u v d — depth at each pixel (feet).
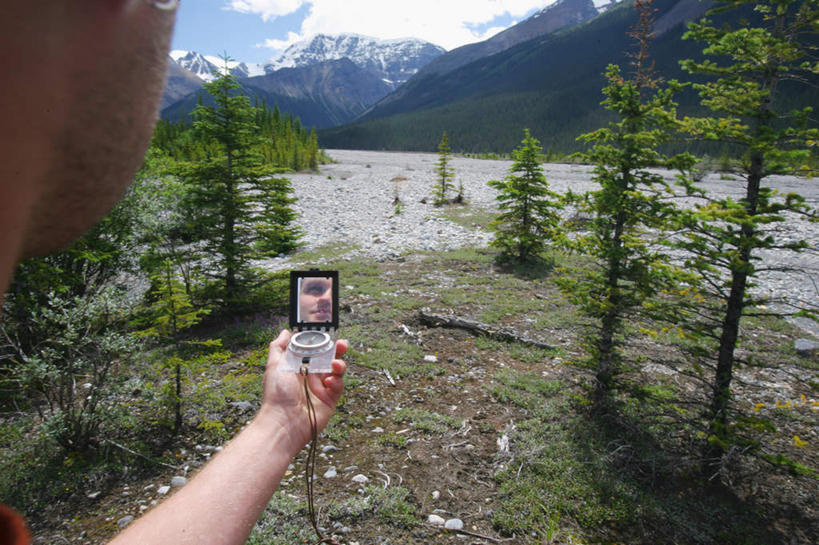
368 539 13.69
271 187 31.71
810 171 13.60
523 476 16.38
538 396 21.67
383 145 568.82
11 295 20.59
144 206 29.07
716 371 16.14
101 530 14.07
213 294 30.30
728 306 15.70
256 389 21.84
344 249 51.72
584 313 19.66
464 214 74.64
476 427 19.44
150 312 24.84
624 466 17.03
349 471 16.72
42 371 16.53
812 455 18.16
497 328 29.25
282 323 29.32
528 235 43.83
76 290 27.12
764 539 14.23
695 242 15.10
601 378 18.98
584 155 18.38
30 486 15.72
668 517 14.83
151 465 17.07
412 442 18.38
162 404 18.85
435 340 28.43
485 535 13.99
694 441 17.61
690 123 15.21
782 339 29.66
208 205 29.35
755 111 14.20
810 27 13.28
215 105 30.14
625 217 17.72
